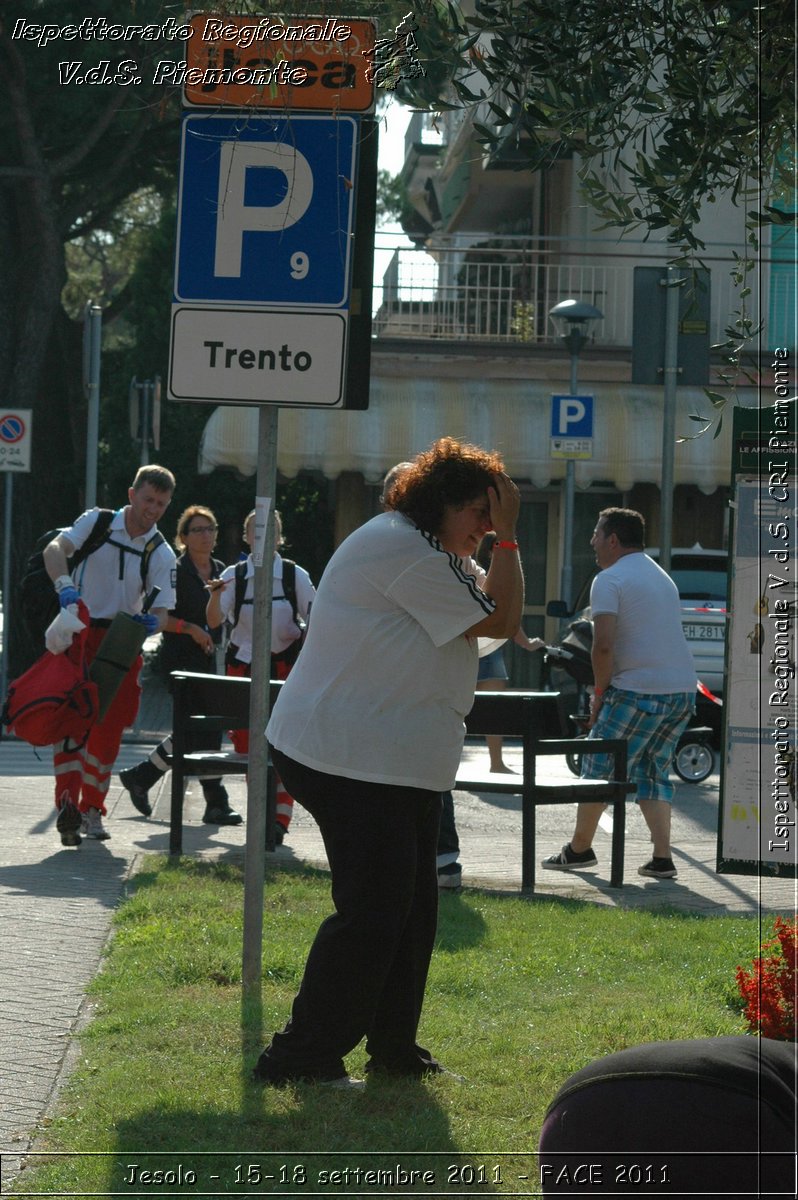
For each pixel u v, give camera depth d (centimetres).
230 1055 961
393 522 916
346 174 1080
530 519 4191
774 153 831
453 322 4375
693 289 939
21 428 3212
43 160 3703
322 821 913
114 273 7894
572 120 851
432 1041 1017
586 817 1830
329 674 909
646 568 1791
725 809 1105
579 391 4041
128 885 1535
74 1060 959
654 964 1274
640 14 838
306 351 1089
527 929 1405
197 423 4859
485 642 1020
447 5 869
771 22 771
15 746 2928
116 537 1842
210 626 1947
